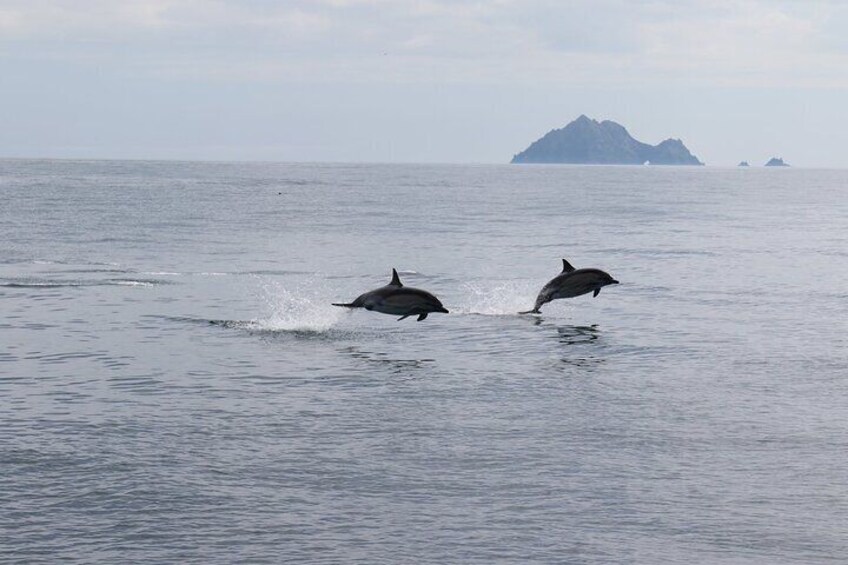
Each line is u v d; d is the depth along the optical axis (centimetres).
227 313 3012
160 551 1156
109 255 4725
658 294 3553
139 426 1684
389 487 1372
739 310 3153
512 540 1191
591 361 2316
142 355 2344
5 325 2747
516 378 2116
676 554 1154
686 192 16825
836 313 3080
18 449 1535
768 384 2042
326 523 1241
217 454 1520
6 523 1235
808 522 1252
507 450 1548
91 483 1380
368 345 2525
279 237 6066
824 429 1680
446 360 2330
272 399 1903
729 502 1320
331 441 1597
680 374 2153
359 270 4347
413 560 1134
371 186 16788
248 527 1227
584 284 3044
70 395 1923
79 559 1132
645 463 1484
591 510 1289
